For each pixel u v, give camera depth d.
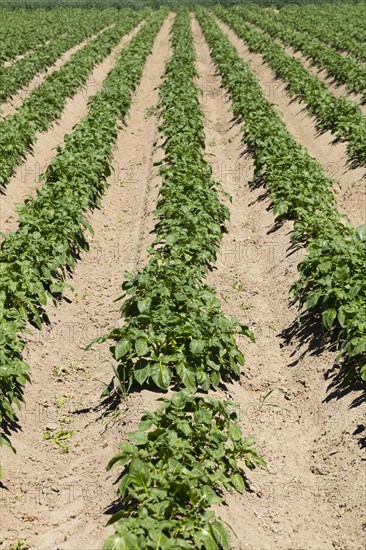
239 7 53.75
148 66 31.31
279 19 41.84
